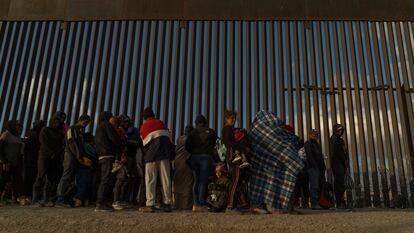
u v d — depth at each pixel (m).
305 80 7.79
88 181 5.57
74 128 5.34
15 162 5.59
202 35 8.06
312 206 5.75
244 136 4.38
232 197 4.13
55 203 5.41
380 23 8.23
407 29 8.23
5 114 7.73
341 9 8.21
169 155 4.56
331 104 7.67
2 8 8.41
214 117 7.42
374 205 7.14
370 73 7.91
